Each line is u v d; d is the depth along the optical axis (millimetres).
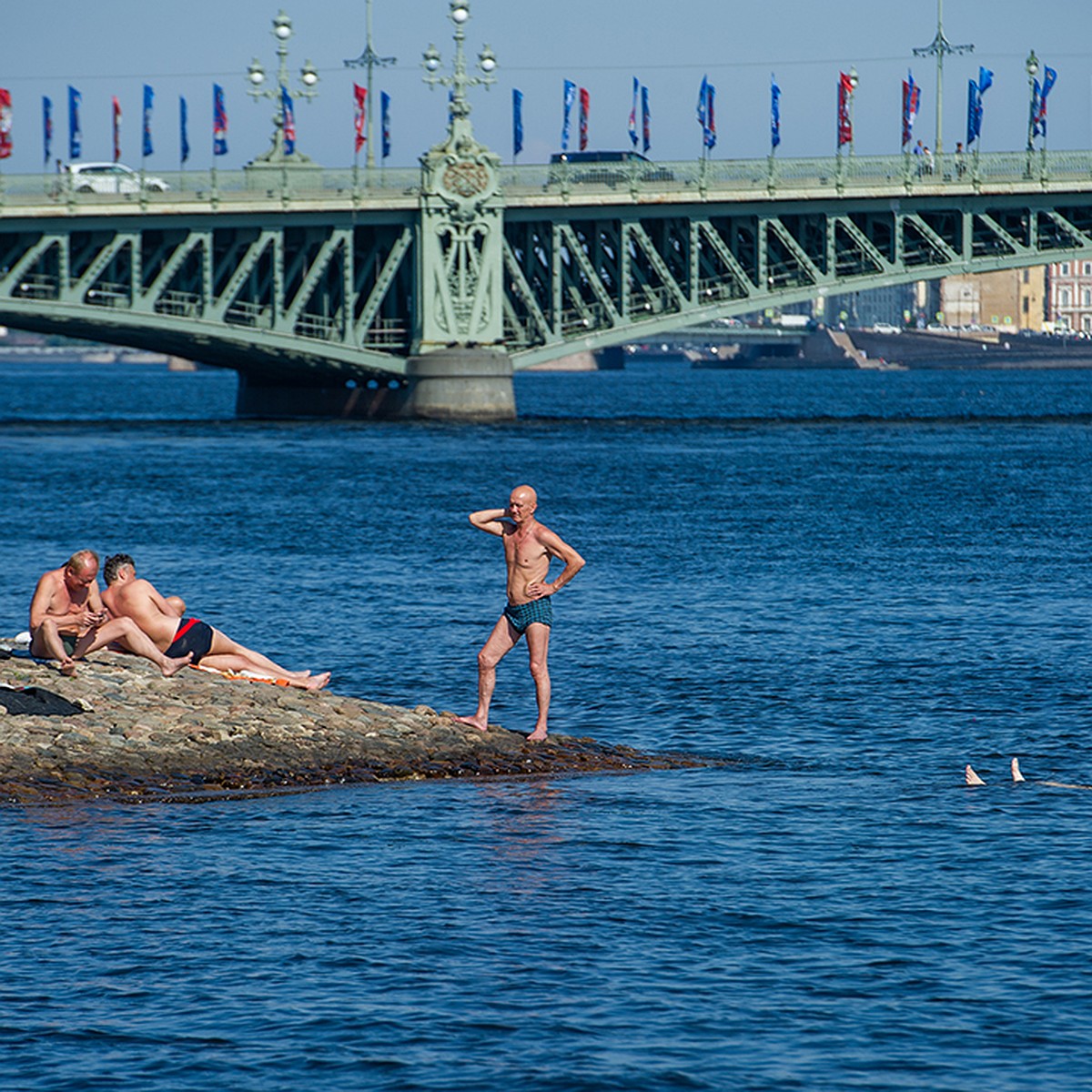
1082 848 77562
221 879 73062
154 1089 53906
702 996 60656
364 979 62094
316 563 185375
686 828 81250
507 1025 58375
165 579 172750
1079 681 118312
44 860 75438
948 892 71375
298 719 96312
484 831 80688
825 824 81812
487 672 97875
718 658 127812
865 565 181750
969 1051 56500
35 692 94750
